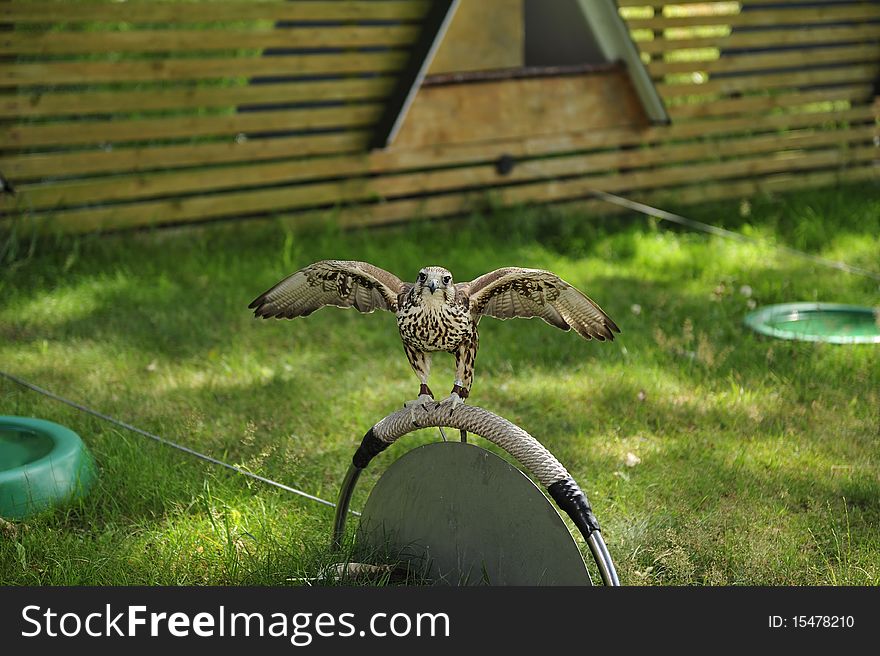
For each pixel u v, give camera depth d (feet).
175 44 30.17
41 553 14.96
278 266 29.35
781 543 15.37
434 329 11.23
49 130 29.30
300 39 31.19
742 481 17.31
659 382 21.31
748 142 39.45
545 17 38.29
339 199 33.60
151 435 18.52
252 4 30.60
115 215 30.60
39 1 28.09
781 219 36.01
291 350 23.84
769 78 39.42
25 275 27.81
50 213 29.66
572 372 22.27
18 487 15.78
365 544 14.34
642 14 47.16
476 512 12.76
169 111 36.73
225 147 31.81
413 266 29.55
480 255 30.81
